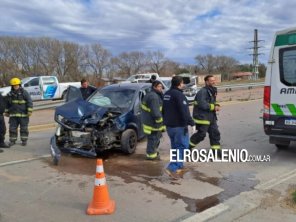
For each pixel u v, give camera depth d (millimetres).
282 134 7367
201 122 7293
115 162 7340
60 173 6551
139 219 4492
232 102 22016
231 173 6484
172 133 6371
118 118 7852
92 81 55875
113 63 77312
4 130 8891
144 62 83500
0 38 62375
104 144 7582
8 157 7863
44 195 5371
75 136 7652
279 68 7289
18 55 64062
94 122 7512
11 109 9141
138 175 6391
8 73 60531
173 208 4840
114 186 5773
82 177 6289
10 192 5512
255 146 8820
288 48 7145
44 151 8508
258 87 40781
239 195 5270
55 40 67250
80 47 70438
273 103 7414
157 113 7055
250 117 14523
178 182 5973
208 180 6062
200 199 5172
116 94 8961
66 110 7758
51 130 12102
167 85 18969
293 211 4684
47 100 25312
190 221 4406
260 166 6965
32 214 4664
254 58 79438
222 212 4668
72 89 9297
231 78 100062
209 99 7316
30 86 24250
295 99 7074
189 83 20656
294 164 7102
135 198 5230
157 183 5922
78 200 5156
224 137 10039
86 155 7672
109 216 4586
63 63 68562
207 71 99562
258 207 4840
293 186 5668
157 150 8062
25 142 9273
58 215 4629
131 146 8070
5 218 4535
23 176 6367
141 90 9102
